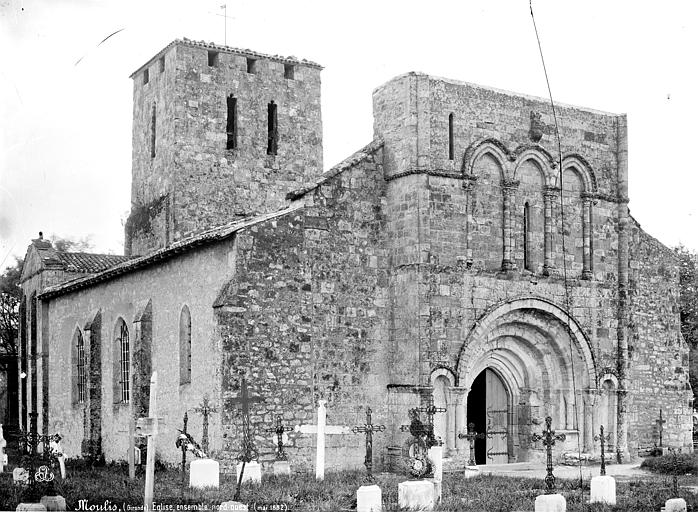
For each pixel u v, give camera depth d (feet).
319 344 120.47
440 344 122.72
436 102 126.21
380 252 126.21
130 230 172.35
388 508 83.05
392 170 126.82
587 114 139.33
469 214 127.13
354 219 124.67
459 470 121.49
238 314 114.73
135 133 173.78
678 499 84.69
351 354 122.62
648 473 121.90
